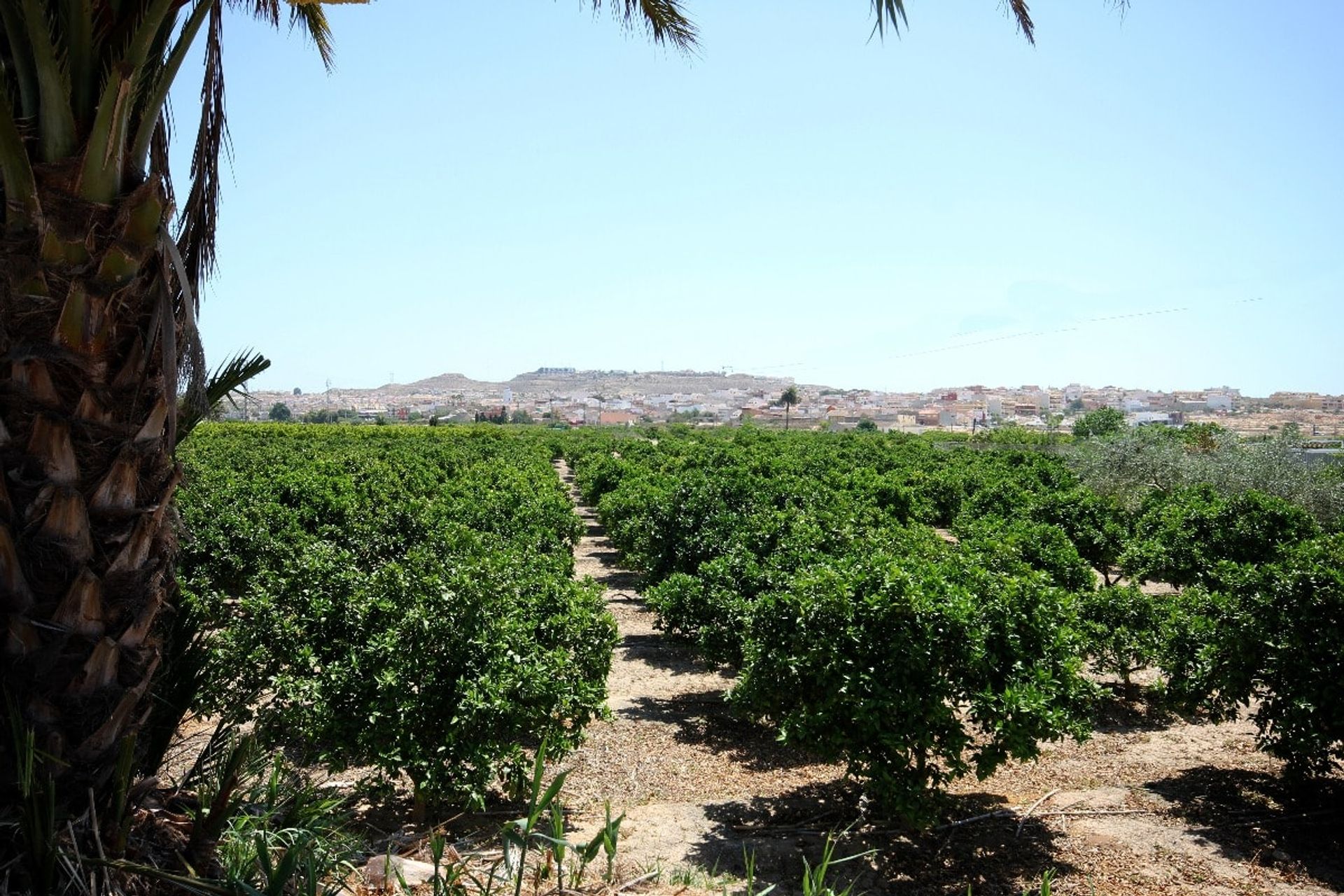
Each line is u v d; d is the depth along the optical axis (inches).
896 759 260.8
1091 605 431.8
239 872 147.5
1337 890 247.8
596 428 4276.6
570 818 295.9
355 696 272.1
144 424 139.3
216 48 173.9
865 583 271.4
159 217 134.8
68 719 137.0
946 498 1030.4
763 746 381.1
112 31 136.7
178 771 228.1
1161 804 309.0
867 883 250.4
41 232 125.6
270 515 633.6
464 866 183.3
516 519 676.7
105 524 136.9
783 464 1163.9
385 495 792.9
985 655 263.4
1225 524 541.0
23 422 129.7
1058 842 278.2
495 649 277.7
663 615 457.1
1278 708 291.3
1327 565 288.8
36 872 128.2
